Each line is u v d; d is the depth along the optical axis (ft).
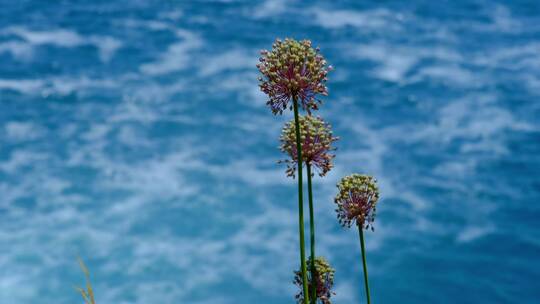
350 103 230.27
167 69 245.24
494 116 224.74
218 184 197.06
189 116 224.74
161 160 207.31
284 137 18.84
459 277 165.48
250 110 226.38
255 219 184.24
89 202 190.70
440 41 259.80
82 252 172.65
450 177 200.54
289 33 260.21
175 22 265.95
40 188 195.00
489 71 245.04
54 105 227.81
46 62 246.47
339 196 18.88
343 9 274.36
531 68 245.86
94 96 232.73
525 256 171.94
